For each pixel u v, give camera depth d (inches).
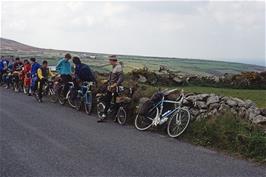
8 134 408.5
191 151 351.6
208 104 429.4
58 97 678.5
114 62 502.9
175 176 281.3
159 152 345.1
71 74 655.8
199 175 285.0
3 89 944.3
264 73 751.7
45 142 374.9
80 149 350.0
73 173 281.7
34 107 618.8
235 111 409.1
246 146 341.7
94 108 576.1
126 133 425.4
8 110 578.9
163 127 435.5
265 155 328.2
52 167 295.1
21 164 301.6
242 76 741.9
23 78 857.5
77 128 448.1
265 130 361.1
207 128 385.7
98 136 406.3
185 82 716.0
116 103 487.2
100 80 633.0
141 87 533.6
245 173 292.2
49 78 735.1
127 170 291.7
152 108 441.4
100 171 287.6
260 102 490.6
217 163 315.9
